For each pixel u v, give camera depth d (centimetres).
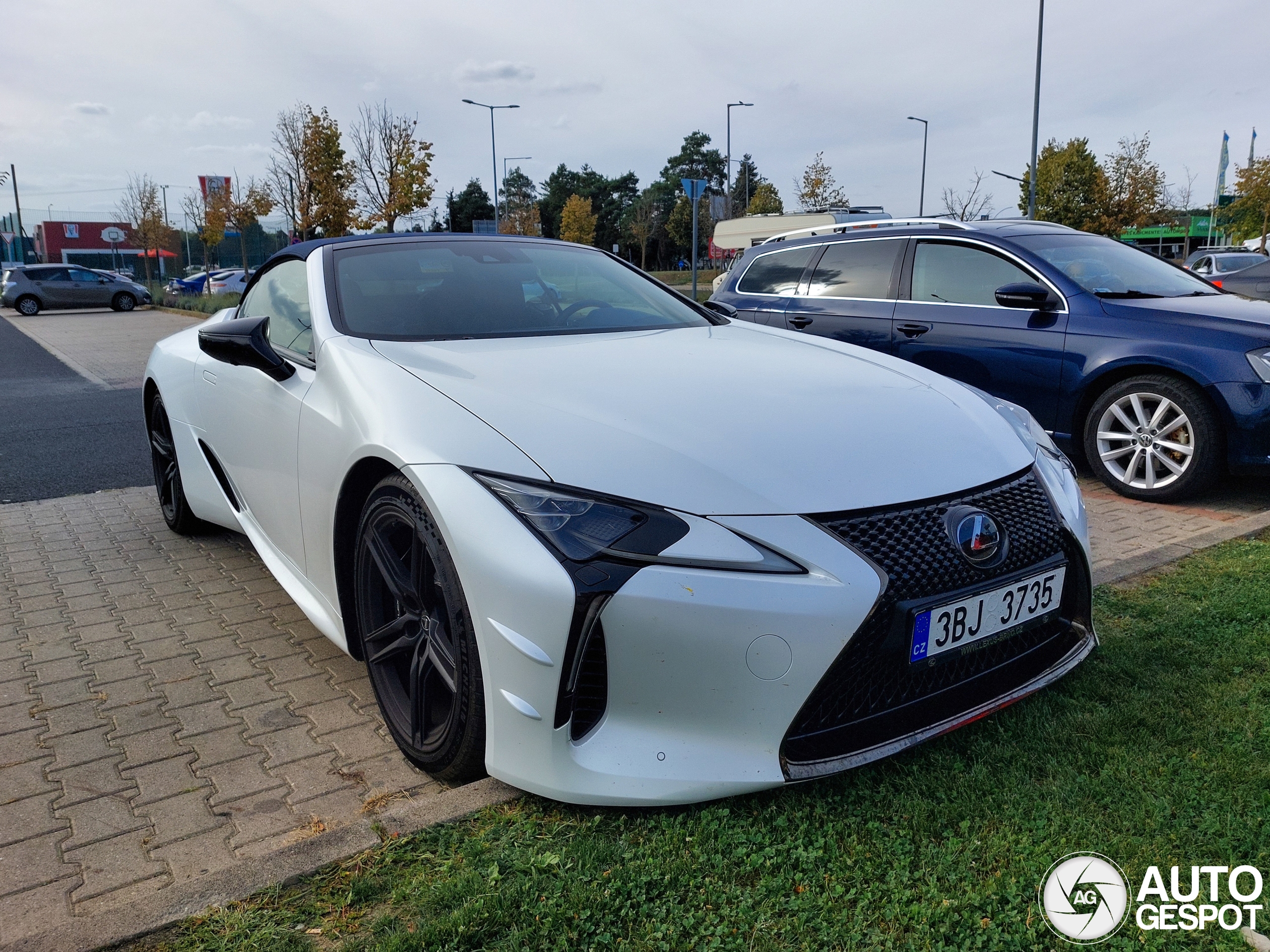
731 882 180
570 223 5831
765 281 655
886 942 165
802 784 208
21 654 313
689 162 9444
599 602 183
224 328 285
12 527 473
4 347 1702
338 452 240
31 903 187
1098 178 3325
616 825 196
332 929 171
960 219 603
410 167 2708
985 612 206
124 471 614
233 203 3759
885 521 198
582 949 165
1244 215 3653
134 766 240
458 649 203
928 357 557
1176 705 243
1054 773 212
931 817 198
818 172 3725
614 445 201
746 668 185
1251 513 466
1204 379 458
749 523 188
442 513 199
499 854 188
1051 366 510
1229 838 189
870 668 193
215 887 180
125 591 374
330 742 251
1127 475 497
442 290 306
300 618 343
